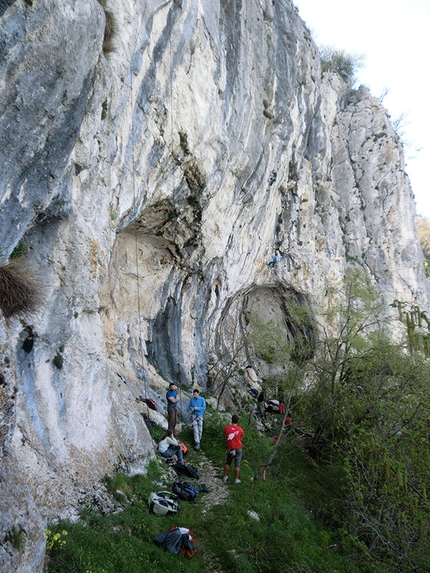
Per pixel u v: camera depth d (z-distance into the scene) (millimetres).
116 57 6617
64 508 5035
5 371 3752
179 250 12672
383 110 33625
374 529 7238
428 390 10453
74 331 6383
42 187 4836
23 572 3455
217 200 13414
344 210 31062
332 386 12398
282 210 22516
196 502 7473
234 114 13070
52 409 5750
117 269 11508
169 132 9508
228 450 8688
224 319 19844
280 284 23484
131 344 11820
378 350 12594
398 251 31078
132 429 7695
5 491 3604
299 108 21172
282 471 10742
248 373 20109
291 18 20812
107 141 6840
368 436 8906
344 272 27984
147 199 9727
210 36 11070
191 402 10727
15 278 5004
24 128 4145
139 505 6340
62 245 5973
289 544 6863
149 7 7812
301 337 15055
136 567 4914
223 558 6055
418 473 8086
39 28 3871
